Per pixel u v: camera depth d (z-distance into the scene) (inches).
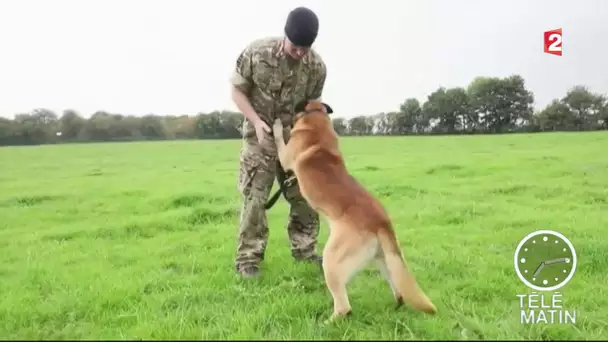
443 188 339.3
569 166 424.2
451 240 209.8
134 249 205.5
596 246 192.7
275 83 166.6
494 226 233.0
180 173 458.9
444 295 147.5
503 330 125.0
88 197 327.3
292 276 166.7
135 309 138.9
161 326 126.1
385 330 125.2
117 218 263.6
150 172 468.8
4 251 203.2
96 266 180.1
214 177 426.0
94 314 137.0
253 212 168.1
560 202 289.1
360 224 132.3
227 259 188.2
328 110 159.6
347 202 137.0
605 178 362.6
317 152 147.1
